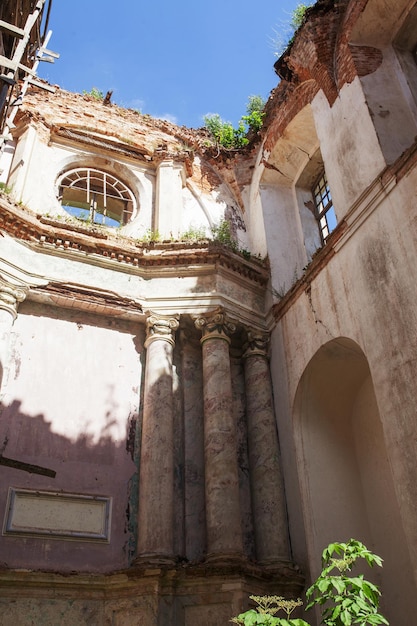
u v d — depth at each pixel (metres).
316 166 13.97
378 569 9.47
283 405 10.93
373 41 11.38
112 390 10.62
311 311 10.64
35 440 9.50
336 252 10.02
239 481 10.57
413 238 8.21
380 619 3.89
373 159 9.62
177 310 11.53
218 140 15.78
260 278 12.59
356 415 10.94
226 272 12.18
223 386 10.73
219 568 8.56
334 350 10.14
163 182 13.95
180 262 12.01
